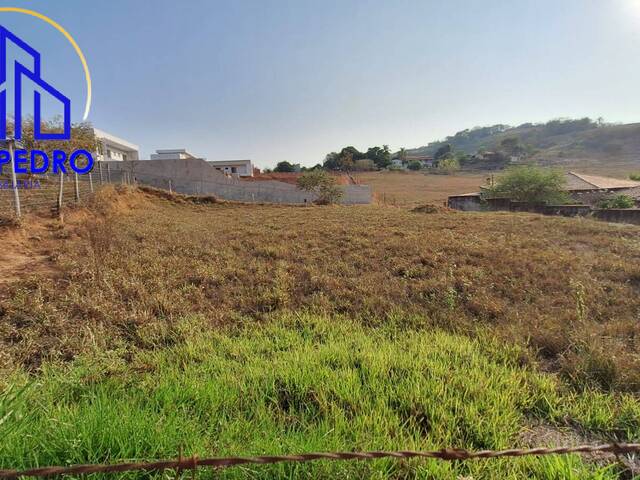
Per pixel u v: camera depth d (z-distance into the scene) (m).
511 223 10.63
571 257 5.98
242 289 4.58
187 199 18.89
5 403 1.59
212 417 1.87
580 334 2.98
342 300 4.20
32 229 6.98
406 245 7.23
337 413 1.95
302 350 2.86
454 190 46.78
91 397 1.96
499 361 2.75
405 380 2.31
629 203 17.81
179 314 3.70
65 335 2.96
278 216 14.20
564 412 2.06
